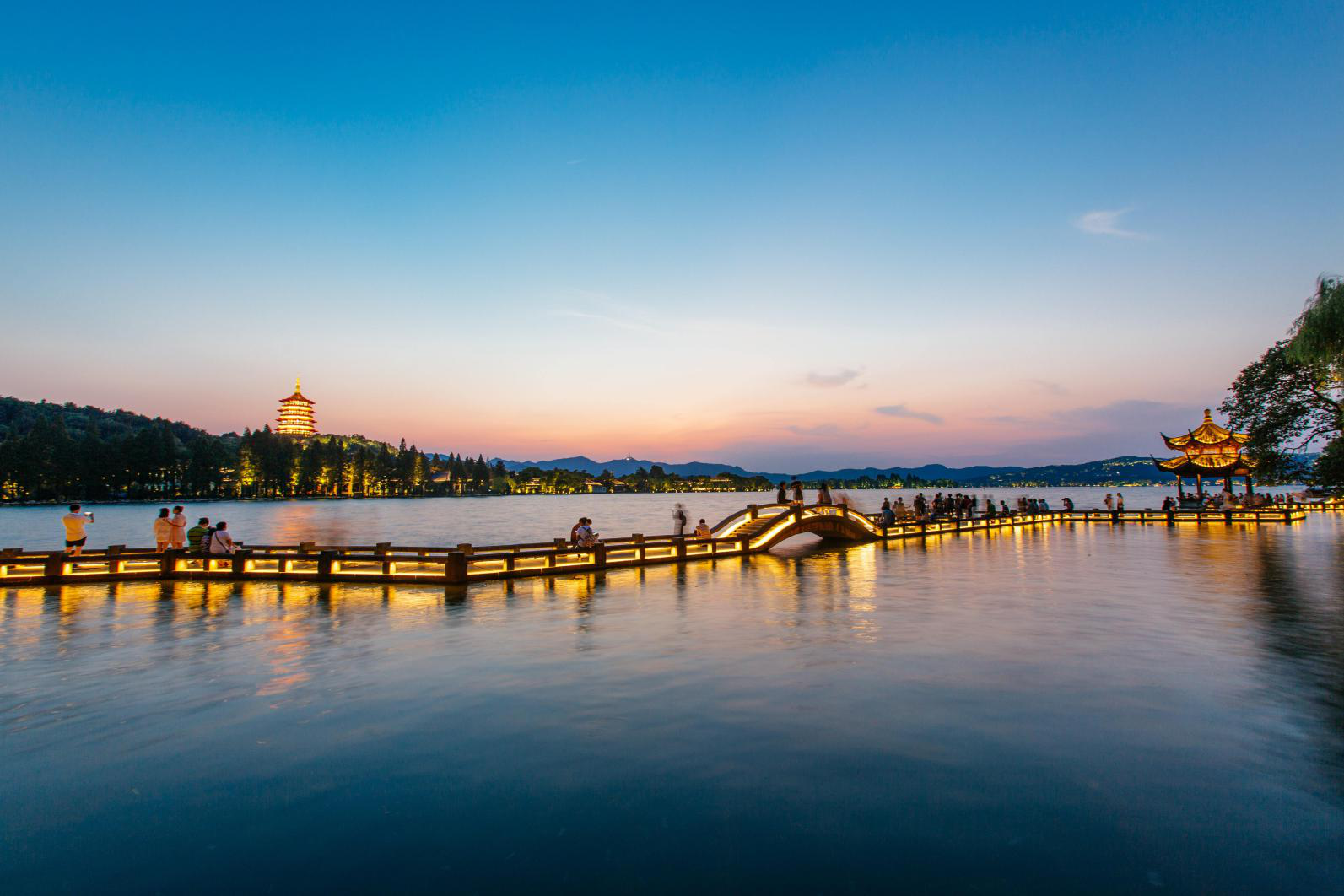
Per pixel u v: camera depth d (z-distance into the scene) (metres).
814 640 12.71
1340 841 5.57
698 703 9.03
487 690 9.62
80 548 21.58
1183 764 7.04
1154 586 19.44
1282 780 6.68
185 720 8.48
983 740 7.71
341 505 183.00
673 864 5.29
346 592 18.89
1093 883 5.01
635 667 10.80
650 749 7.50
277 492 179.62
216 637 13.16
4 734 8.02
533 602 17.19
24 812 6.17
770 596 18.23
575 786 6.61
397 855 5.46
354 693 9.54
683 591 19.02
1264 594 17.64
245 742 7.77
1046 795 6.38
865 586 19.88
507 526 81.94
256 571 21.39
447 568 20.14
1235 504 50.75
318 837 5.73
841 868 5.21
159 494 156.12
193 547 22.81
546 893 4.93
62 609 16.28
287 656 11.59
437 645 12.40
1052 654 11.55
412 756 7.34
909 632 13.41
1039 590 18.97
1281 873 5.13
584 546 24.06
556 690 9.61
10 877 5.18
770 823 5.91
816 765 7.06
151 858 5.42
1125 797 6.33
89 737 7.91
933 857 5.36
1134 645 12.12
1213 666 10.70
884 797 6.35
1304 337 16.86
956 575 22.41
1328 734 7.82
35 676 10.43
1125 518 52.88
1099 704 8.88
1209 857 5.34
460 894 4.93
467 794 6.47
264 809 6.20
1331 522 47.12
